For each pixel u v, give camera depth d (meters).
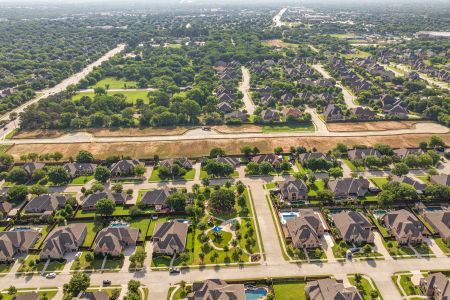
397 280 149.38
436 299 139.38
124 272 155.25
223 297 135.12
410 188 195.38
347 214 181.00
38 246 170.38
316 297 137.38
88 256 159.38
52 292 146.00
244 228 180.62
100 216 188.62
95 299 136.62
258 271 155.25
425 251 164.25
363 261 159.38
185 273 154.62
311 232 168.12
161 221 186.75
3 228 183.25
